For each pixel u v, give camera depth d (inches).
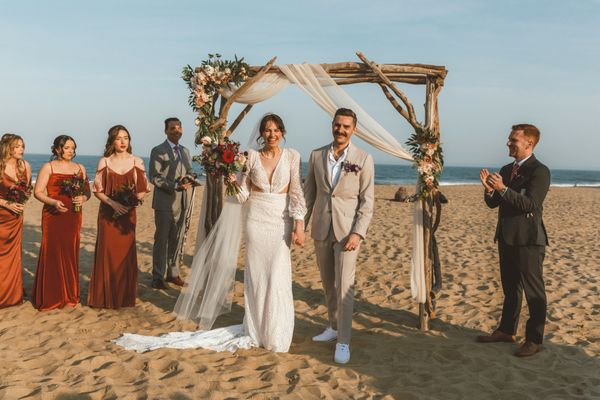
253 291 168.4
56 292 206.5
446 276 278.2
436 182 192.5
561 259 326.3
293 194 166.9
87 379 137.1
